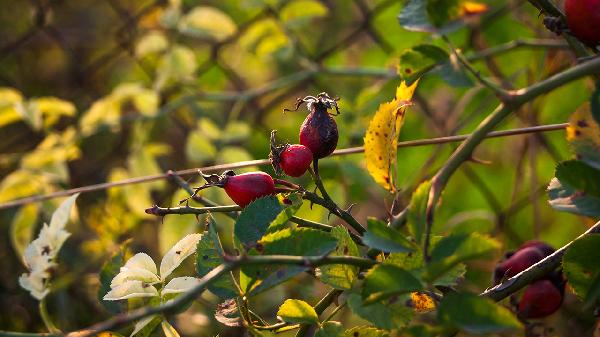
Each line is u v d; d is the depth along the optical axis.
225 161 1.61
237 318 1.30
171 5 1.70
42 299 1.33
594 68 1.25
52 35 2.12
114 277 1.31
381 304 1.26
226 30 1.69
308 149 1.30
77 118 2.16
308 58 1.87
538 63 1.62
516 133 1.39
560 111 1.81
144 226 1.81
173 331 1.28
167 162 2.04
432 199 1.23
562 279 1.34
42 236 1.34
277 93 2.17
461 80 1.31
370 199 1.75
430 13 1.34
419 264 1.25
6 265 1.83
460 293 1.21
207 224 1.29
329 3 2.13
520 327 1.21
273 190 1.30
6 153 2.13
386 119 1.30
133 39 2.07
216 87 2.20
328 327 1.28
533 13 1.89
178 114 2.11
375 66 2.14
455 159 1.25
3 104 1.61
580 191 1.26
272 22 1.71
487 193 1.62
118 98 1.68
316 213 1.52
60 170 1.64
